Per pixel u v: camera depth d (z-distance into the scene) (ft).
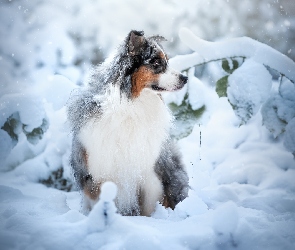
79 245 9.99
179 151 16.61
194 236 10.31
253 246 10.21
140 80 14.46
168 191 15.72
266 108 19.47
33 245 9.89
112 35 28.40
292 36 31.42
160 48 14.80
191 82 19.56
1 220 11.87
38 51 27.58
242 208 13.43
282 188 18.15
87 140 14.53
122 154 14.61
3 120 19.06
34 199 16.07
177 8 28.68
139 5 28.68
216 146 21.68
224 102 22.81
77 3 28.73
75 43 28.66
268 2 30.07
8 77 27.07
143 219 12.75
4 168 20.58
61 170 20.26
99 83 14.70
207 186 18.95
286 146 18.94
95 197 15.06
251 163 20.03
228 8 28.91
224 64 19.58
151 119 14.80
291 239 10.62
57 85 20.54
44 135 20.62
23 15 28.32
